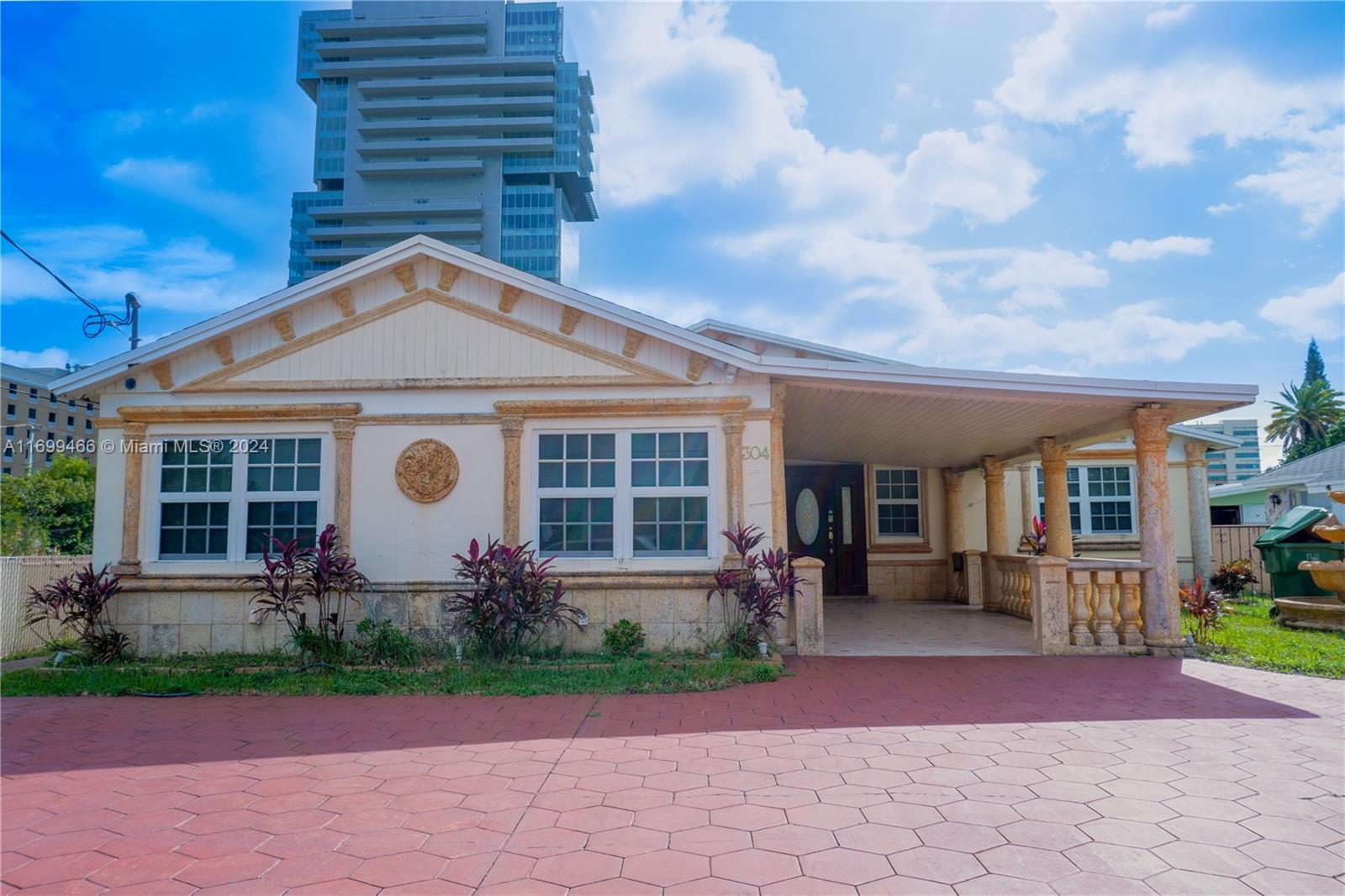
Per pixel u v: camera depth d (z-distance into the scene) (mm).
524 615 8625
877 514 16250
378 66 123750
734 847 3945
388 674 8180
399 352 9617
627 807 4523
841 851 3871
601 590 9141
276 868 3818
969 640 10352
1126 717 6355
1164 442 9305
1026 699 6980
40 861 3941
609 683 7648
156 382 9633
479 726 6355
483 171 122188
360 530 9344
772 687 7559
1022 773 4980
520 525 9305
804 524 16125
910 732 5961
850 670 8312
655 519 9336
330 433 9562
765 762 5277
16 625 10930
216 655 9164
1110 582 9438
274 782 5078
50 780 5164
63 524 24266
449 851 3973
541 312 9633
